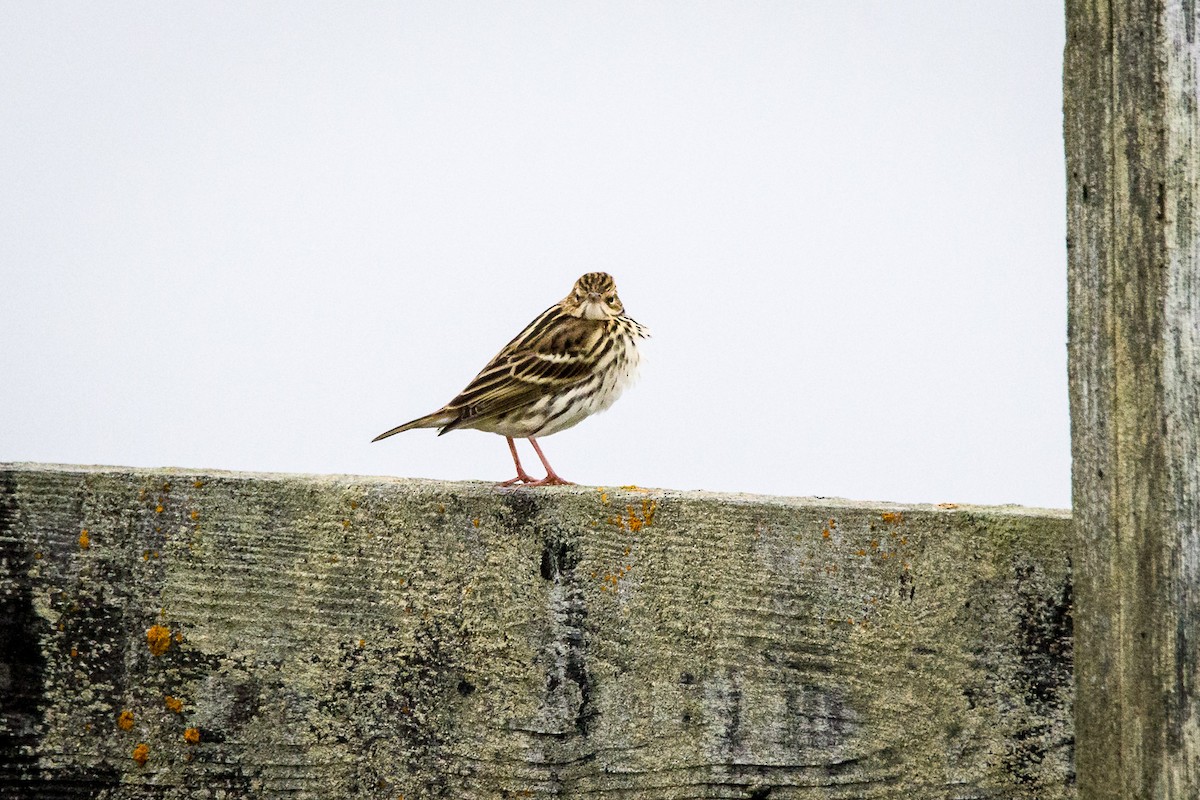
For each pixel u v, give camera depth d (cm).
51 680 852
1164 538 758
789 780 839
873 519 838
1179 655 753
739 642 844
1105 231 782
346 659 851
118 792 850
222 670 851
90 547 855
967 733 827
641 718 845
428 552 852
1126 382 772
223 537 854
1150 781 760
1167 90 766
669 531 848
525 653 848
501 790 842
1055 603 823
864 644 838
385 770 847
